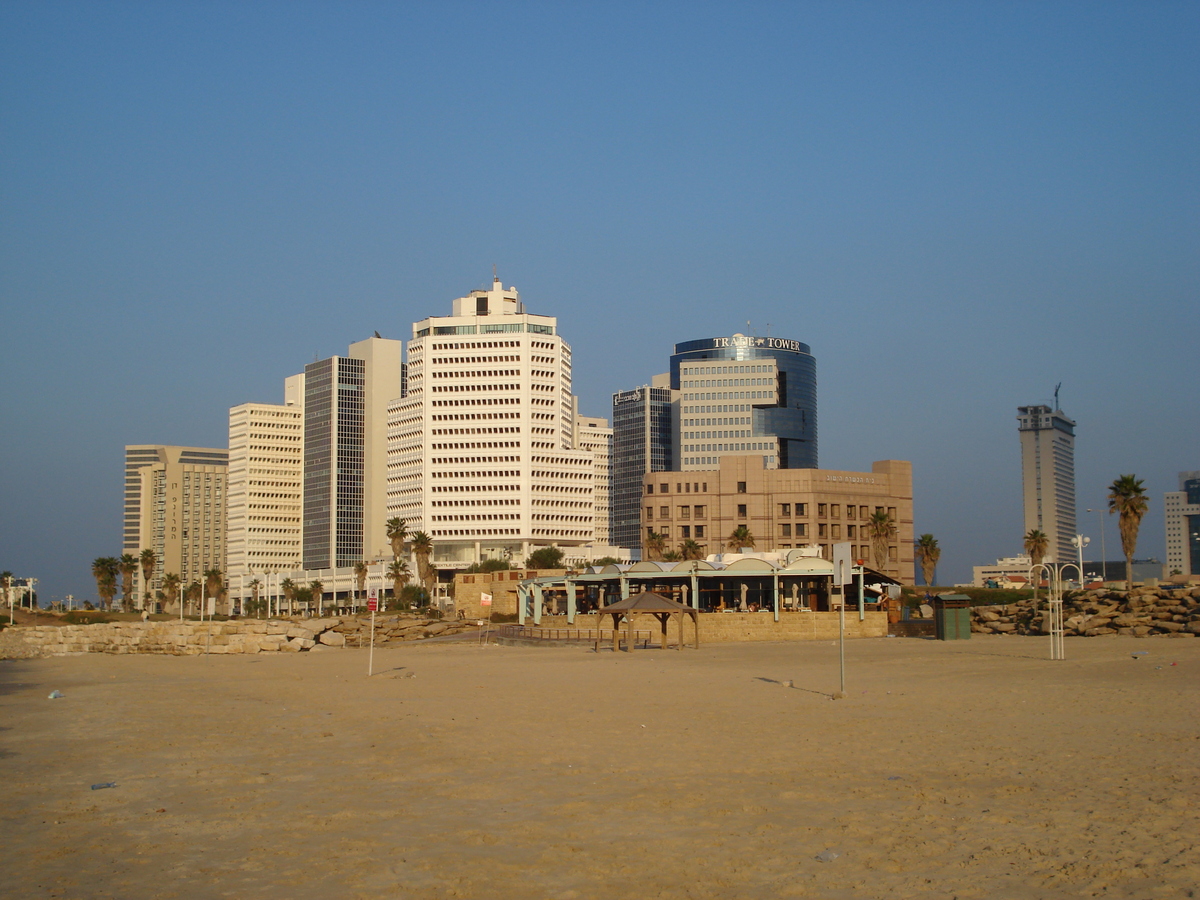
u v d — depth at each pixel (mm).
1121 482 141750
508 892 16109
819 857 17406
